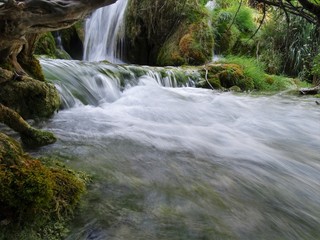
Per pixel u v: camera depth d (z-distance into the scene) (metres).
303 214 2.10
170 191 2.14
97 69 5.84
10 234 1.48
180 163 2.69
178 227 1.74
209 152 3.12
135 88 6.18
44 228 1.58
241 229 1.81
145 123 4.01
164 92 6.26
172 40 9.62
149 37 10.12
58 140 2.85
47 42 7.87
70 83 4.98
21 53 3.76
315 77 8.97
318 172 2.87
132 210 1.85
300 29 9.27
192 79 7.69
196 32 9.27
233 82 8.00
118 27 10.33
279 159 3.12
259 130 4.30
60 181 1.84
